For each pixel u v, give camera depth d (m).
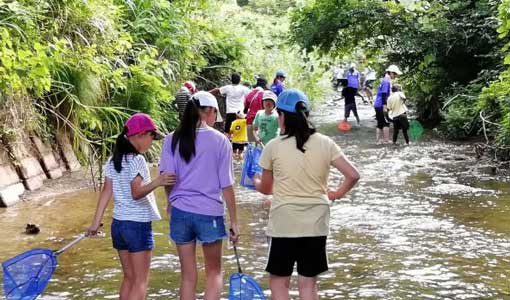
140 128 5.39
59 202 10.23
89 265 7.18
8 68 9.23
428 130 19.41
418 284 6.51
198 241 5.49
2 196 9.93
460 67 18.80
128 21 14.28
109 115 13.09
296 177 5.03
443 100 19.28
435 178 12.20
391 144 17.11
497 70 16.48
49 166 11.76
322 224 5.04
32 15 10.50
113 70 13.27
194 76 17.94
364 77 29.20
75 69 11.65
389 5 18.50
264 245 7.97
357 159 14.66
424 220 9.08
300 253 5.05
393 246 7.86
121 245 5.47
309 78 26.42
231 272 6.93
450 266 7.08
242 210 9.95
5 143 10.63
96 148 13.00
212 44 19.38
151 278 6.74
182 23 16.33
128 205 5.39
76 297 6.19
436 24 17.86
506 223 8.85
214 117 5.53
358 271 6.93
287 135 5.14
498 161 13.80
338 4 19.09
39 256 5.37
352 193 11.00
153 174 12.52
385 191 11.11
